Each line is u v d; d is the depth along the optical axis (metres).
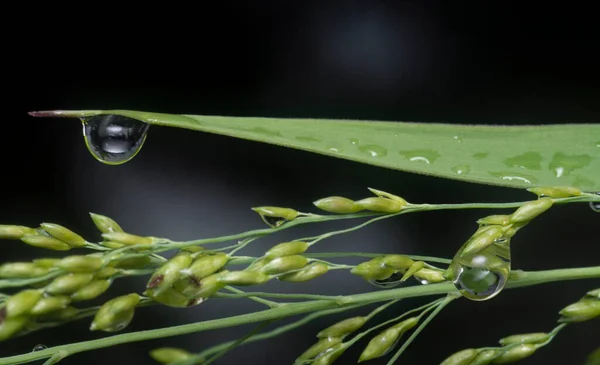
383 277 0.09
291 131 0.09
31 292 0.08
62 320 0.09
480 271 0.09
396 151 0.10
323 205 0.09
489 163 0.10
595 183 0.10
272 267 0.09
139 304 0.09
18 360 0.08
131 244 0.09
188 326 0.09
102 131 0.10
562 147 0.10
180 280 0.09
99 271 0.09
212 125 0.09
